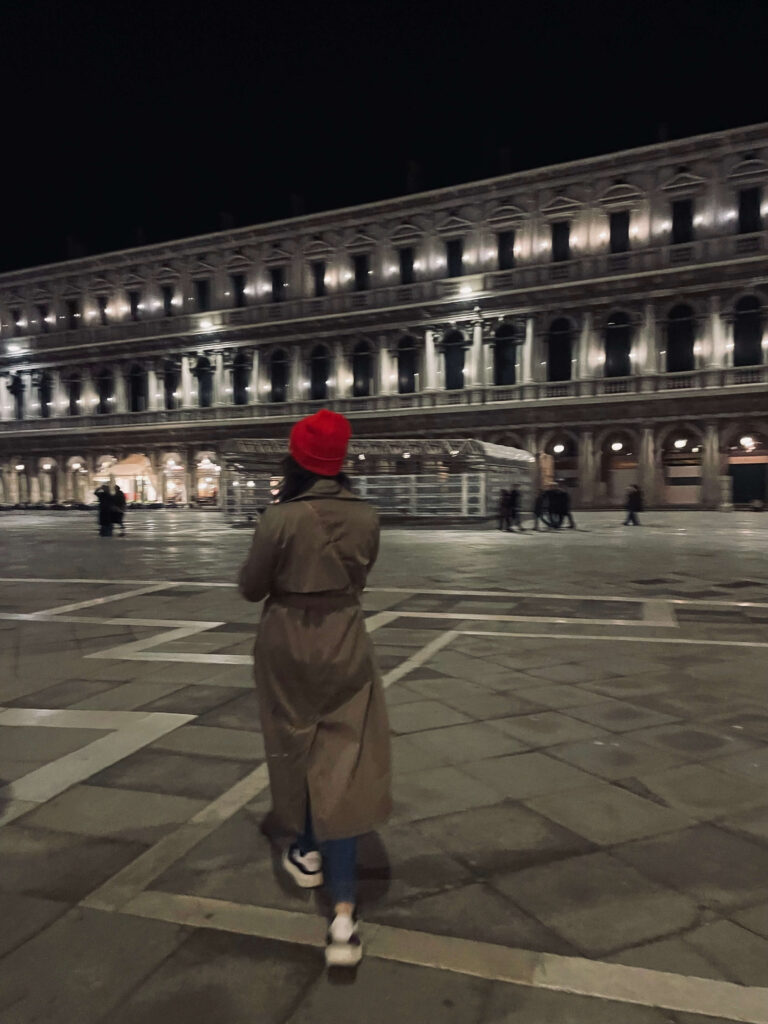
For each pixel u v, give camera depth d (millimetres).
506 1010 1935
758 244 33531
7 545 18500
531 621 7512
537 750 3855
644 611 8094
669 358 35688
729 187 33969
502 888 2537
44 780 3500
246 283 44594
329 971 2094
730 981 2047
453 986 2029
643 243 35594
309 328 42625
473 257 39062
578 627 7180
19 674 5531
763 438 33688
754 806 3199
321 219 42094
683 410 34875
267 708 2387
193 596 9453
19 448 51156
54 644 6586
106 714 4531
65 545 18375
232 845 2842
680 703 4676
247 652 6199
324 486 2432
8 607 8656
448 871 2648
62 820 3070
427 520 24531
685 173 34625
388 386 41375
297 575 2336
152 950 2189
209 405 45969
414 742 3965
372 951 2186
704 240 34406
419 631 6996
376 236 41125
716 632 6922
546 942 2229
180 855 2762
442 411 39562
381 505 26641
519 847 2826
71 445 49562
